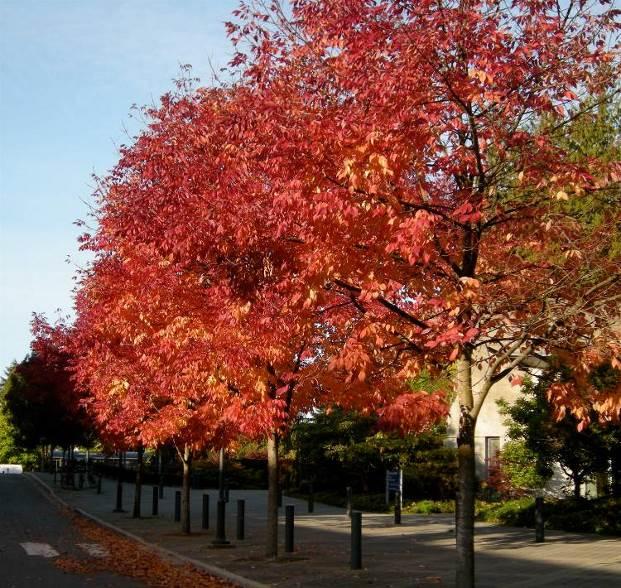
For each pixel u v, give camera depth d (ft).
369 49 28.27
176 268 43.32
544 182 27.71
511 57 28.40
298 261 32.17
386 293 28.50
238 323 38.99
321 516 83.66
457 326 26.37
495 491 84.53
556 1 28.94
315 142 27.50
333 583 38.42
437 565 44.62
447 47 27.71
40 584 40.22
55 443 161.58
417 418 26.58
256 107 31.35
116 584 40.52
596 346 27.37
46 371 112.37
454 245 29.60
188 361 43.78
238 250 33.60
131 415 58.23
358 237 28.22
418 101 27.73
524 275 29.89
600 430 58.08
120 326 52.44
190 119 41.32
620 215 28.91
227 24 32.12
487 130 28.50
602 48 28.99
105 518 80.84
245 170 33.47
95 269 54.08
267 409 41.14
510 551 49.32
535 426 61.05
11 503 106.01
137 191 39.06
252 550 53.26
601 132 33.88
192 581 41.47
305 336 40.47
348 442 100.78
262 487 149.07
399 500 74.08
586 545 52.08
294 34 31.94
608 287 27.30
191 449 63.72
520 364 31.04
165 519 79.61
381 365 32.63
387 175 26.48
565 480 74.13
